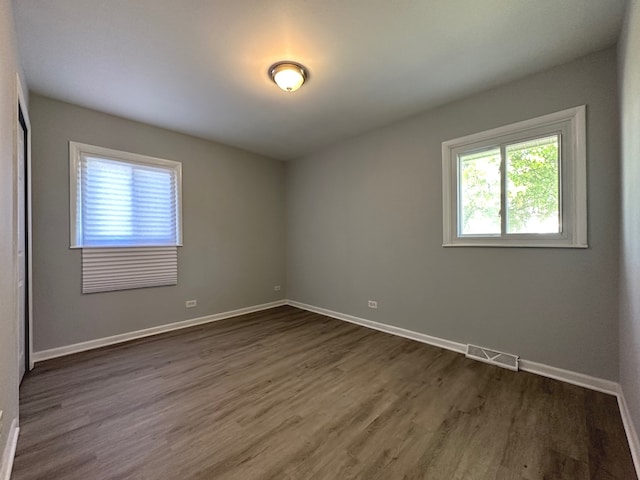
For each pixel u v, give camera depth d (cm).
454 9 174
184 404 199
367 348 301
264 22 183
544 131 239
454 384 225
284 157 482
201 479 136
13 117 162
